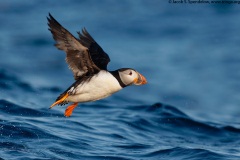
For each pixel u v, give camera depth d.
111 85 8.18
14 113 12.42
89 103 14.34
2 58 20.69
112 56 22.20
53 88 16.75
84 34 9.22
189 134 12.70
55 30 7.88
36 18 27.48
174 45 24.09
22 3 29.95
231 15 28.89
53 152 10.03
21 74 18.41
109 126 12.18
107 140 11.18
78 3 30.42
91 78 8.18
